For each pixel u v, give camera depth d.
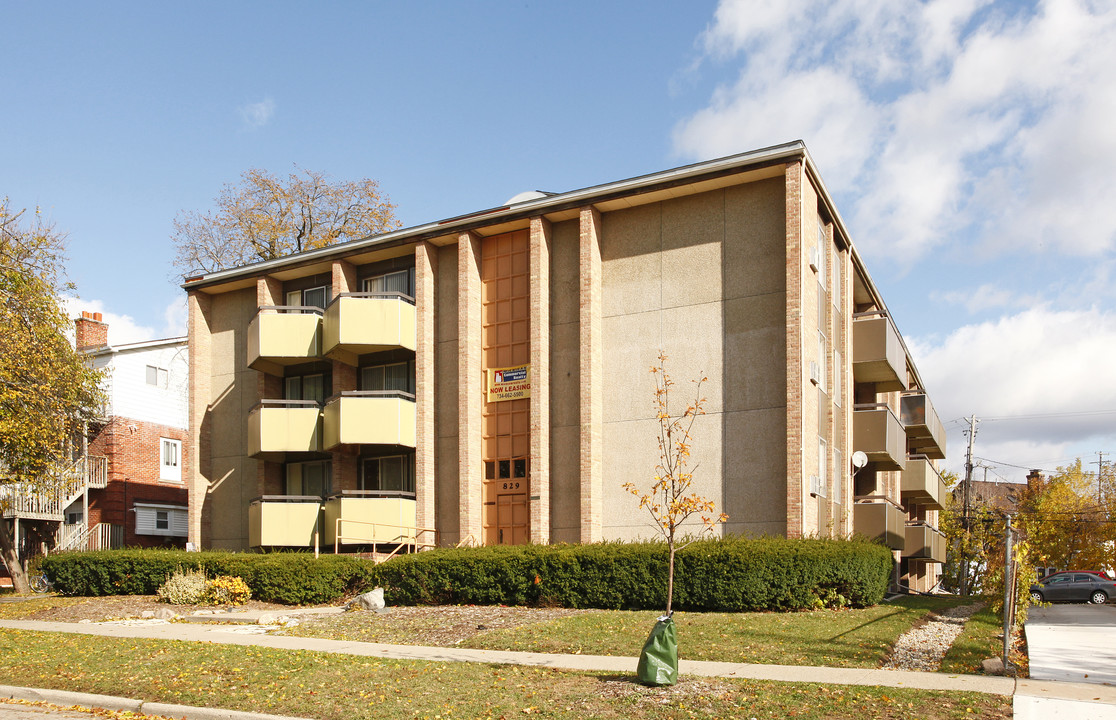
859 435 27.55
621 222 24.86
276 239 45.69
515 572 21.09
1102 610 27.73
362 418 26.47
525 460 25.45
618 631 16.33
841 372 26.81
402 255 28.83
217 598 23.45
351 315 27.14
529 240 26.30
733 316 22.92
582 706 11.18
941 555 37.31
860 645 14.55
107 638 17.47
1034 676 12.30
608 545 20.77
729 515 22.17
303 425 28.28
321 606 23.03
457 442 26.66
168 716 12.33
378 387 28.97
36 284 28.89
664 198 24.17
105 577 26.08
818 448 23.31
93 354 38.06
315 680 13.13
